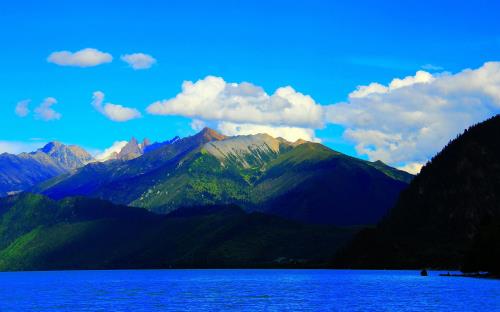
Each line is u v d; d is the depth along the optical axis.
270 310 158.00
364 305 165.12
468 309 150.38
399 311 150.00
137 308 168.62
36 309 171.38
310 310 156.50
